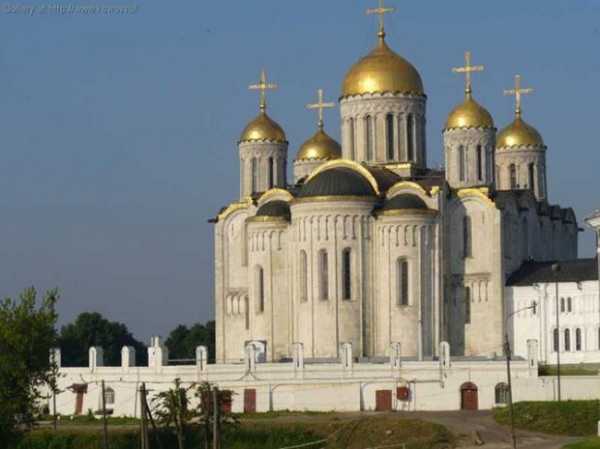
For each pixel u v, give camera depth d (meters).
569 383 197.00
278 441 178.12
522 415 186.00
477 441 175.38
